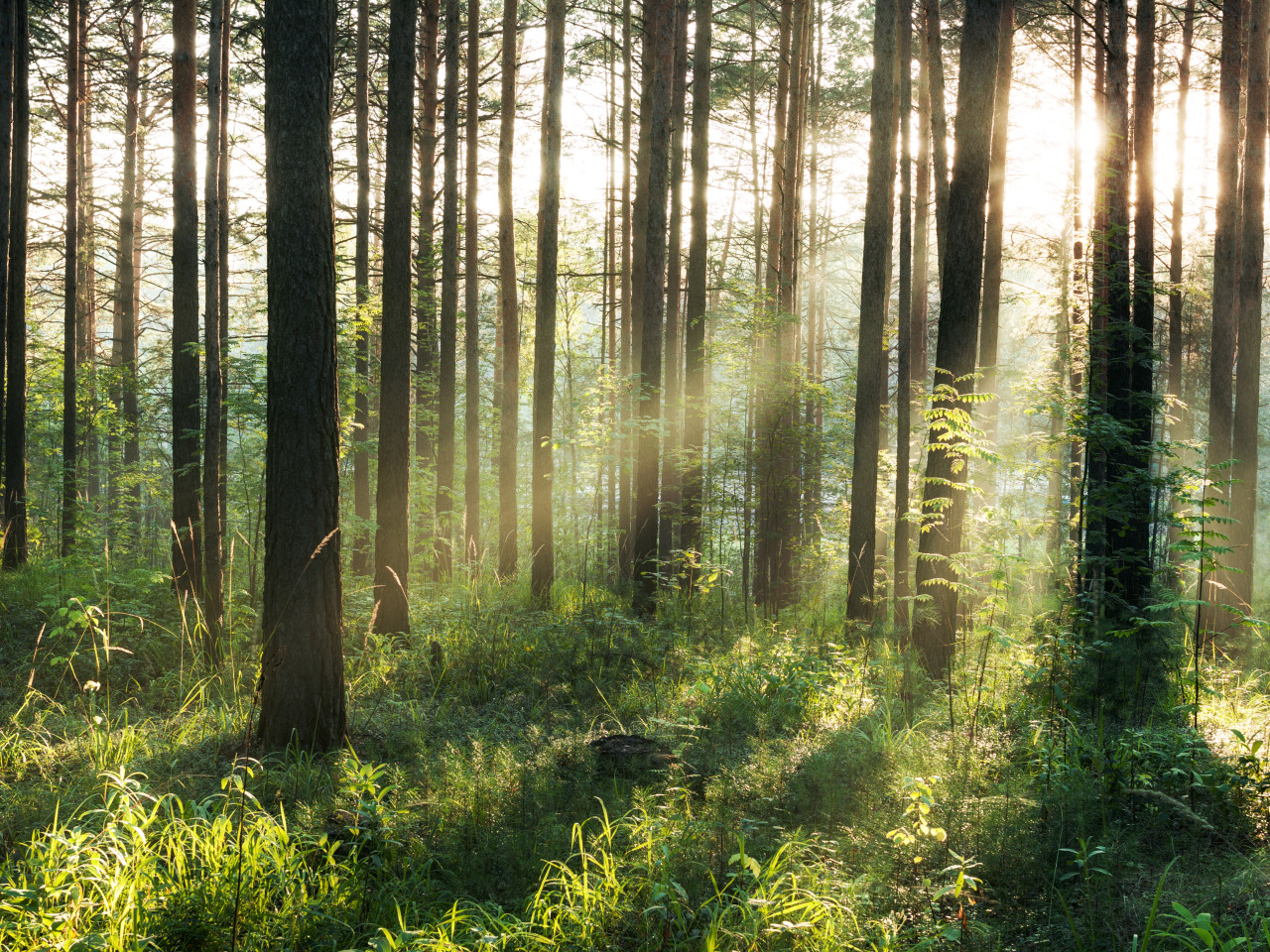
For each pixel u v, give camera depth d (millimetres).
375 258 20125
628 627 10164
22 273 13078
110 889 3484
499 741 6219
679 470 13477
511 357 15711
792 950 3475
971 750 5789
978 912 3904
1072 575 7766
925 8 14922
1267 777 4879
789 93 18047
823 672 7727
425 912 3871
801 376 14516
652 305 13062
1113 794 4828
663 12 15727
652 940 3545
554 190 12789
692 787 5395
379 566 9641
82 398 20000
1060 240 13336
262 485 11516
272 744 6109
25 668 7680
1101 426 7547
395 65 9508
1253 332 12234
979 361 13508
